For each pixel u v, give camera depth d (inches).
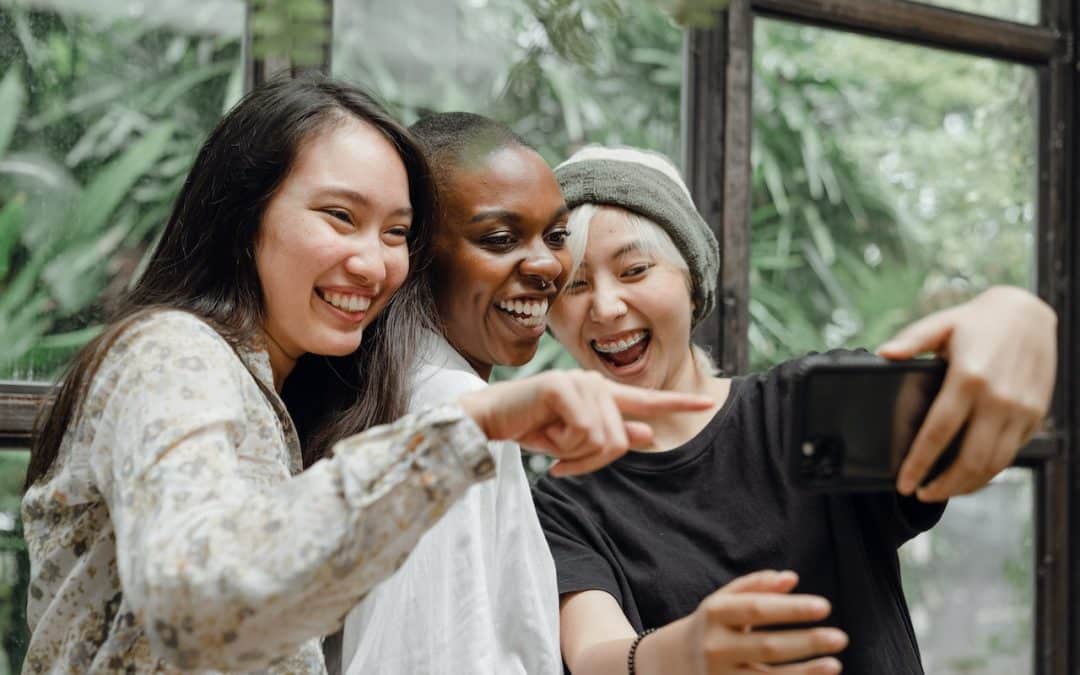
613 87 71.3
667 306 49.7
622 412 25.6
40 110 58.1
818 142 77.8
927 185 81.7
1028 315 25.3
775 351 75.4
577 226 49.3
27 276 57.2
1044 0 85.0
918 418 25.3
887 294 79.9
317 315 35.4
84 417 31.5
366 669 37.0
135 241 59.9
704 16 29.5
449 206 43.0
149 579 24.3
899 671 43.3
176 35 61.5
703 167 72.5
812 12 75.9
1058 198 84.8
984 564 83.0
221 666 24.9
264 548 24.1
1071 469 84.4
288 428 36.4
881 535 44.9
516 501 40.1
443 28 68.0
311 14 29.0
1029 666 83.7
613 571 46.0
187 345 30.2
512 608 39.4
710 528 46.2
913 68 81.0
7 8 57.7
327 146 35.2
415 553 37.4
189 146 61.5
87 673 32.6
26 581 56.2
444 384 40.7
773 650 25.4
